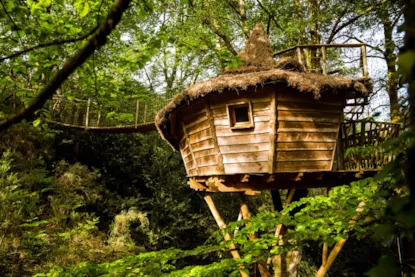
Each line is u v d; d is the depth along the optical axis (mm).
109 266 3387
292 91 7043
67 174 11422
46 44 1440
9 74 3625
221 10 13031
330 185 7734
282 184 7422
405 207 792
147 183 13742
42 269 7832
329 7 11883
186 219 13297
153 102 11953
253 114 7090
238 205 15109
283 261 8500
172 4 10680
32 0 2992
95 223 10633
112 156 14156
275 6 13398
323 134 7367
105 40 1323
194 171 8695
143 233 11789
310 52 12727
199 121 7879
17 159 10461
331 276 12031
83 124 12250
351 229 3523
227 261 3377
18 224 8234
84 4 2926
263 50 8523
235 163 7230
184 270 3502
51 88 1267
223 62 3344
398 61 699
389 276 773
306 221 3787
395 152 1056
